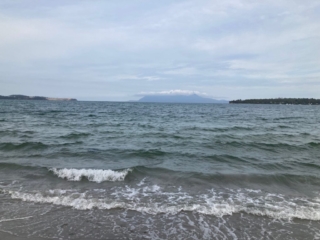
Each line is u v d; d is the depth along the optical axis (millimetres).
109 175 8398
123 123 26031
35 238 4855
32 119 28391
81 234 5059
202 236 5117
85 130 19844
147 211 6137
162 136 17234
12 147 12578
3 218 5590
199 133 19016
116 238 4969
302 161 11203
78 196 6891
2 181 7910
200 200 6832
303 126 26688
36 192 7074
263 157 11906
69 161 10359
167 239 4996
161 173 8953
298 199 7043
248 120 34000
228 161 10953
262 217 5953
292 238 5090
